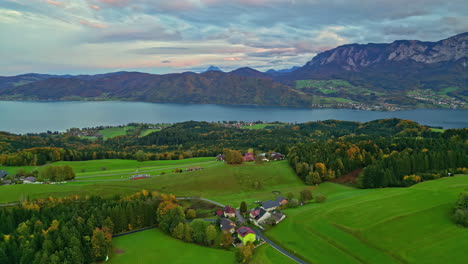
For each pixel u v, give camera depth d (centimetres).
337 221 8588
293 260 7131
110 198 11806
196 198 12269
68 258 7006
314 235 8094
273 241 8181
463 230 7288
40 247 7462
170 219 9381
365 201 9806
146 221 9875
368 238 7544
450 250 6638
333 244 7575
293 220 9175
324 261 6962
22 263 6944
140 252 7888
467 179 11275
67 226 8038
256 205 11294
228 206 10444
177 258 7506
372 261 6712
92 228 8306
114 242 8544
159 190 13138
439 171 13562
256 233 8725
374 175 13075
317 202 11212
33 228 8275
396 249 6981
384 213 8612
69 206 10012
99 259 7462
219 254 7725
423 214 8244
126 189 13038
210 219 10100
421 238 7238
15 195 11381
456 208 8094
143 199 11144
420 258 6556
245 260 7138
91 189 12744
